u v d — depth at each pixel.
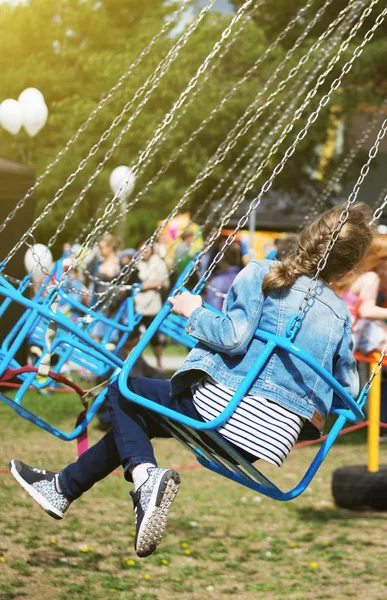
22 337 4.23
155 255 8.95
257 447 2.79
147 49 4.22
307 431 3.04
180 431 3.06
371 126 9.90
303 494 6.88
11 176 10.27
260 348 2.85
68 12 25.52
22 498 6.46
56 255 22.36
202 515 6.20
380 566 5.06
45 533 5.56
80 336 3.39
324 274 2.98
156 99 15.29
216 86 15.04
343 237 2.95
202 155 15.29
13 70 24.78
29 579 4.67
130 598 4.43
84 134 18.91
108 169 18.73
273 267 2.93
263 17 15.38
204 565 5.08
